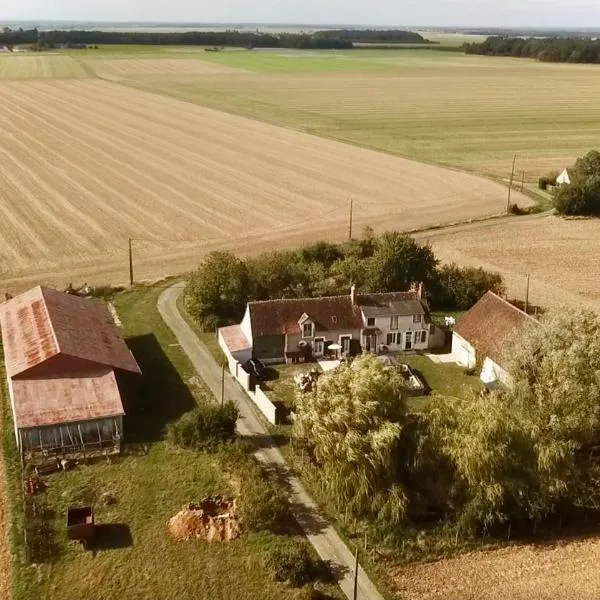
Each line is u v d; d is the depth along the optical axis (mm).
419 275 82250
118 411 54688
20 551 43812
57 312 65812
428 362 69812
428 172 150875
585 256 101438
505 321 65500
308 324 68750
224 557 43625
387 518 45469
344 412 47188
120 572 42281
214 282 77438
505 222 118375
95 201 122875
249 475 50094
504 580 42344
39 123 194500
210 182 137750
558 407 50375
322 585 41719
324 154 165500
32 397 55062
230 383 64938
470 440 45844
